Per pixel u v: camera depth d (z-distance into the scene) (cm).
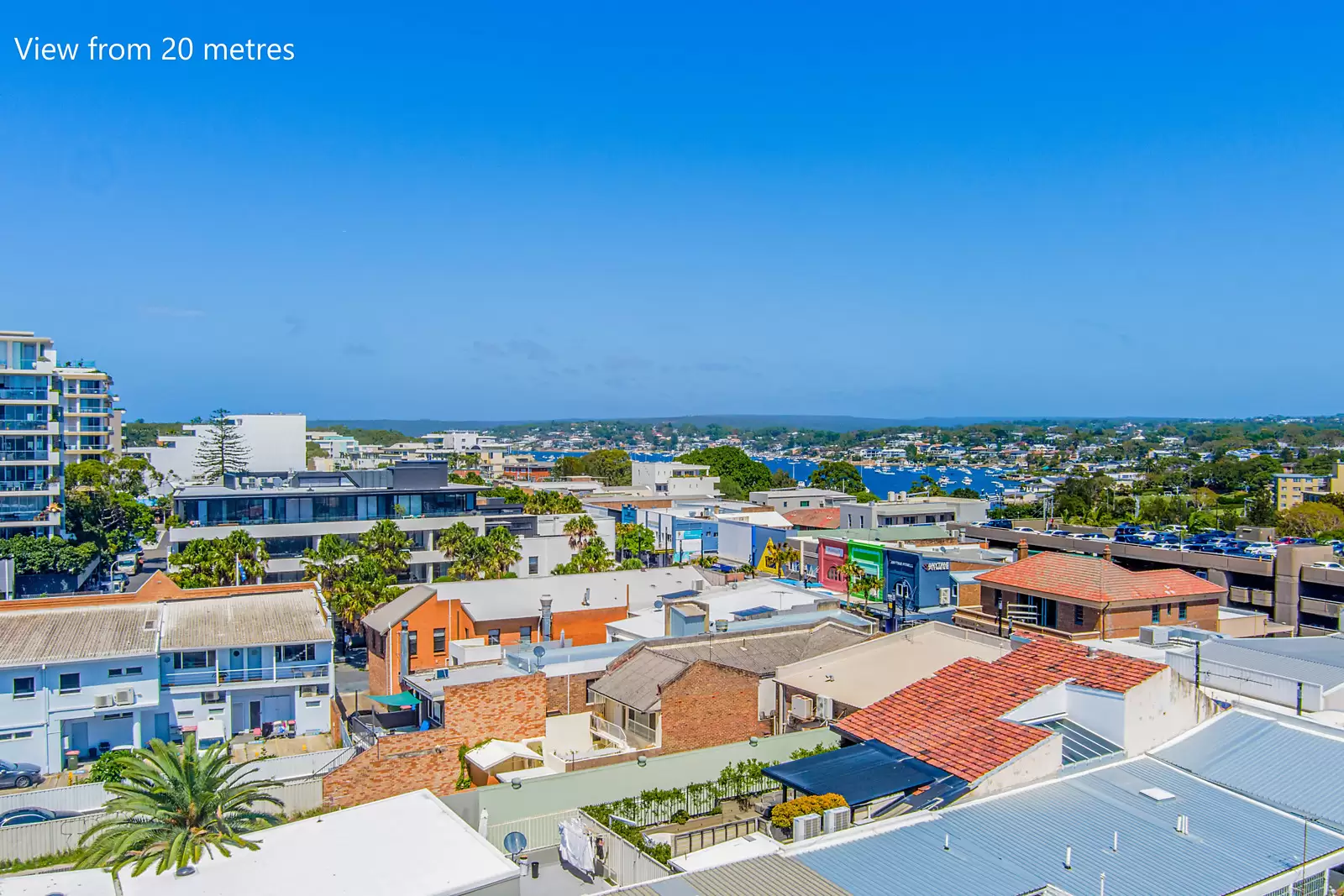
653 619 6381
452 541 9662
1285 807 2536
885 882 2161
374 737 4731
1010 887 2139
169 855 2722
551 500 13238
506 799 3331
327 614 6047
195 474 18888
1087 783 2650
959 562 7694
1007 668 3197
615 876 2931
